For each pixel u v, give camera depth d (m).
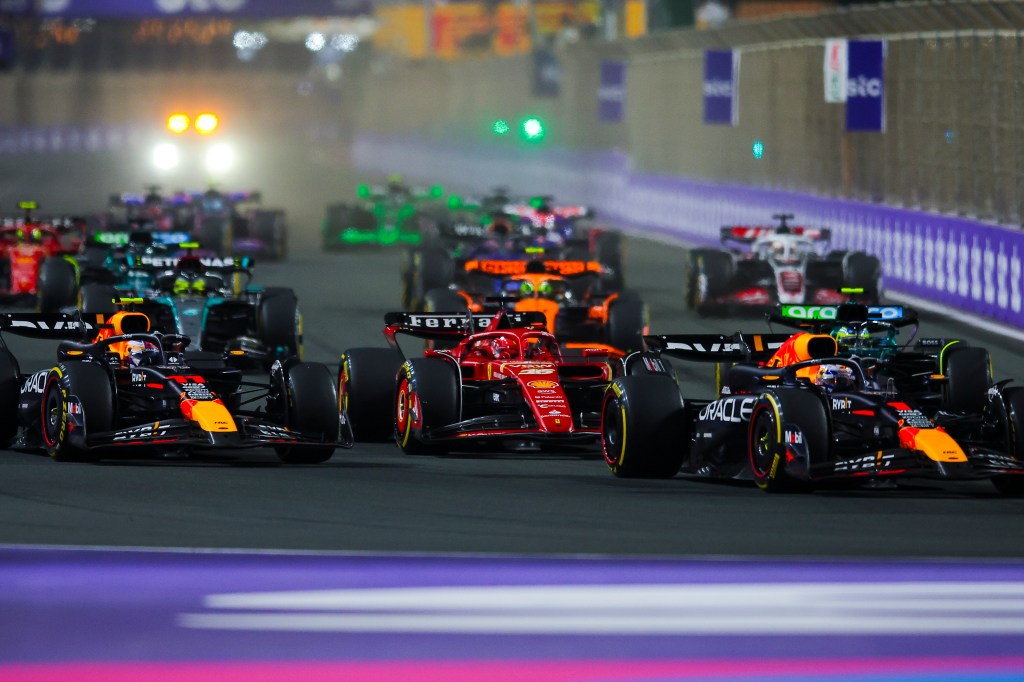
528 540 36.84
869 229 111.12
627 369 49.94
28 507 40.19
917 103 108.88
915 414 42.06
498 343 51.62
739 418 44.78
